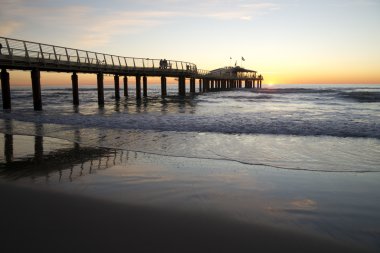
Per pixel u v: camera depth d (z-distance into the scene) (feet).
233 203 14.74
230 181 18.28
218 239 11.12
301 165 22.12
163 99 104.58
